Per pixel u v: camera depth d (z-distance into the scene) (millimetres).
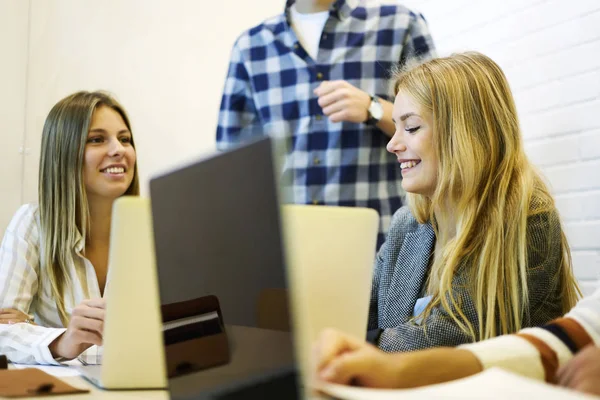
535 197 1405
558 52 2428
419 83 1508
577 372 644
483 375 646
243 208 585
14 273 1872
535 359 748
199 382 651
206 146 3152
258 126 2465
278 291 537
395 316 1510
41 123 2824
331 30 2326
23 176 2781
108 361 961
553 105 2449
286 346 524
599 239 2271
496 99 1475
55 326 1915
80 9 2926
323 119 2283
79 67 2910
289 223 559
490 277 1306
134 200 970
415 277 1494
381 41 2328
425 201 1542
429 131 1487
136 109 3014
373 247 896
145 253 969
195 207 671
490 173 1420
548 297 1374
